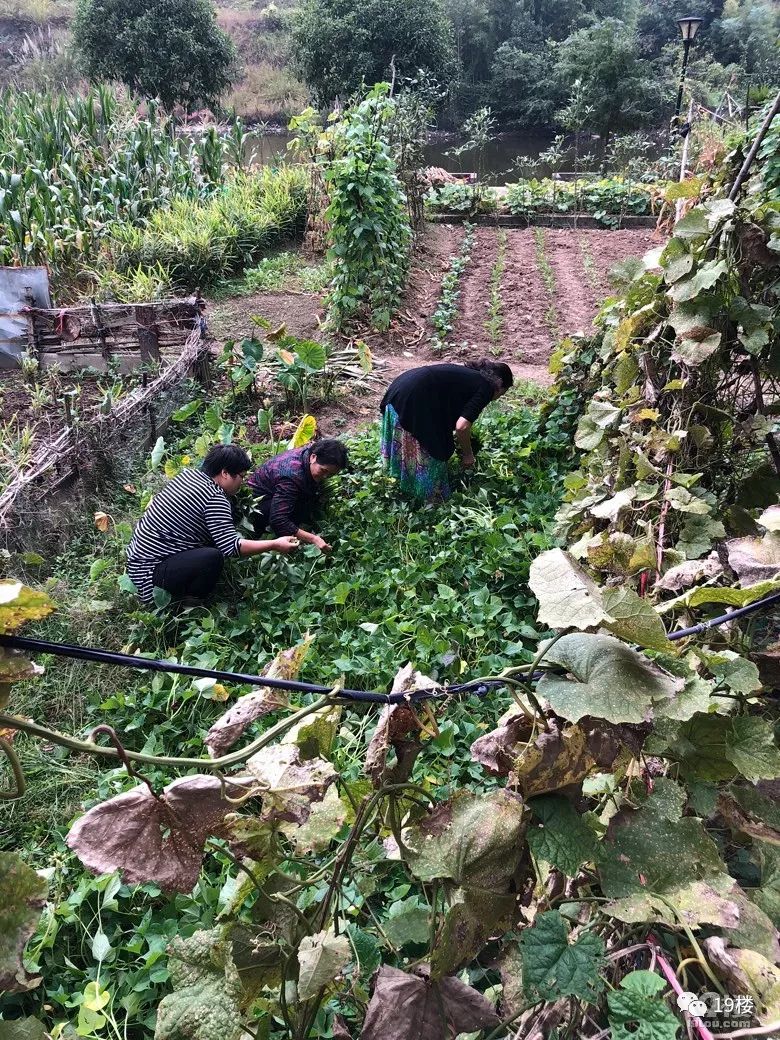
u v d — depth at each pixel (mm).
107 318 7172
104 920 2506
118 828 1174
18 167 10766
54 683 3574
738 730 1587
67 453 5000
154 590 4023
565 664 1417
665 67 26344
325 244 11117
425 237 11898
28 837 2859
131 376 6949
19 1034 1155
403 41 21688
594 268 10859
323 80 22375
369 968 1770
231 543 4090
